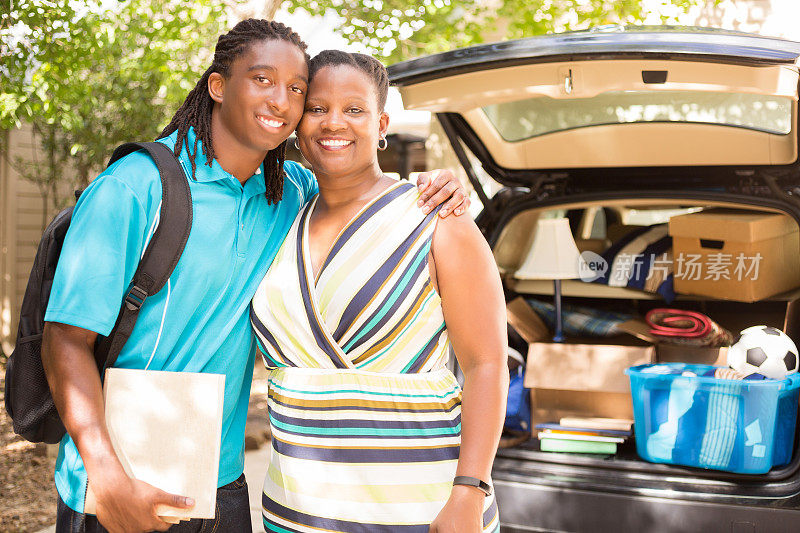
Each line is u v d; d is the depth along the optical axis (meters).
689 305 3.74
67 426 1.67
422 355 1.88
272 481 1.96
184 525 1.88
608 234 4.26
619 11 6.50
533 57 2.51
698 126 3.12
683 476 2.79
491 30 6.66
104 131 7.24
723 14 7.88
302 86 1.89
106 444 1.65
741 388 2.74
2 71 5.41
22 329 1.83
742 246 3.38
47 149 7.68
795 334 3.24
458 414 1.92
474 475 1.74
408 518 1.82
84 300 1.69
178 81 5.63
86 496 1.71
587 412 3.28
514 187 3.60
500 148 3.49
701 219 3.44
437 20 6.39
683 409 2.84
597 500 2.76
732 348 2.92
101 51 5.92
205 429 1.70
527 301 3.79
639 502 2.71
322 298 1.86
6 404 1.87
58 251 1.85
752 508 2.60
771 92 2.40
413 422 1.85
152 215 1.80
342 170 1.91
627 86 2.50
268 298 1.92
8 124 5.43
